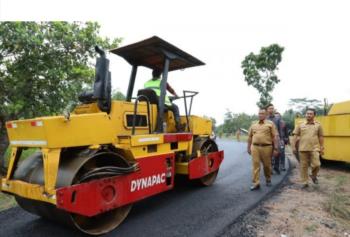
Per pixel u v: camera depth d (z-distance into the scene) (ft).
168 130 18.75
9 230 13.00
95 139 12.89
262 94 79.71
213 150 22.16
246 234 12.43
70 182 11.34
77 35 24.11
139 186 14.06
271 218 14.35
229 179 23.32
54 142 11.32
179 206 16.15
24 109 23.82
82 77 25.52
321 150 20.66
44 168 11.18
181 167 18.56
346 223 14.34
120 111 14.37
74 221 12.00
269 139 19.93
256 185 19.86
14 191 12.47
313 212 15.39
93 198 11.81
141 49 17.31
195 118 20.02
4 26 20.85
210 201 17.04
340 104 30.55
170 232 12.60
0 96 22.99
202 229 12.87
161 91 16.81
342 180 22.99
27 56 22.11
